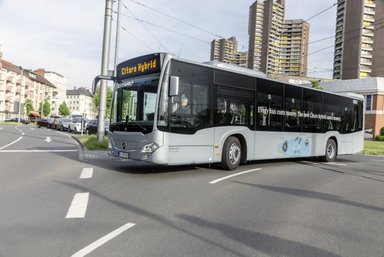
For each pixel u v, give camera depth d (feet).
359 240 17.06
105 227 18.02
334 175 38.70
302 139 48.44
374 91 167.94
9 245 15.34
